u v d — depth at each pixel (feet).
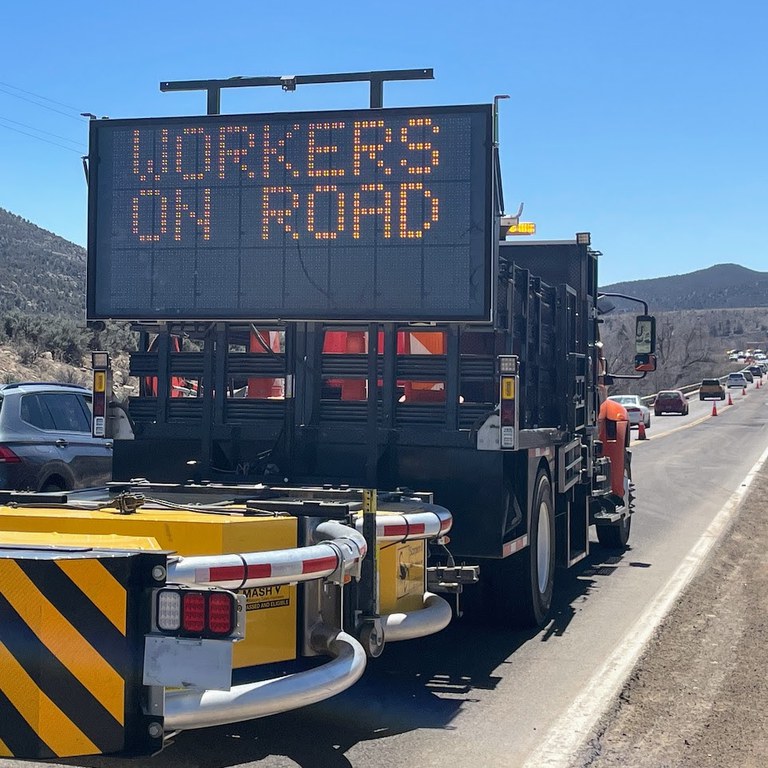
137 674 13.98
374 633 18.98
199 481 26.66
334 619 18.85
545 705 21.43
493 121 24.89
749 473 83.30
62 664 13.88
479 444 25.07
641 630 28.35
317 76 26.86
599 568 39.22
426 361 25.93
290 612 18.45
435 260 25.09
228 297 25.95
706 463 94.02
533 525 27.89
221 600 13.83
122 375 115.55
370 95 26.63
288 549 17.21
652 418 193.77
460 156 24.99
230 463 26.71
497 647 26.61
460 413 25.66
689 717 20.70
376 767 17.58
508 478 26.18
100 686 13.89
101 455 40.98
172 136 26.25
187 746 18.42
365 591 18.99
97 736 13.87
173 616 13.96
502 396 24.91
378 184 25.34
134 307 26.37
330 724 19.93
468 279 24.94
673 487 71.77
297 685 16.02
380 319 25.25
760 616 30.32
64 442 39.19
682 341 394.73
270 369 26.40
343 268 25.44
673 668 24.48
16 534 16.51
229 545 17.78
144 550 14.38
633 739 19.33
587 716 20.63
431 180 25.13
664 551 43.62
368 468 25.53
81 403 41.09
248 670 17.95
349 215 25.44
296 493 21.67
